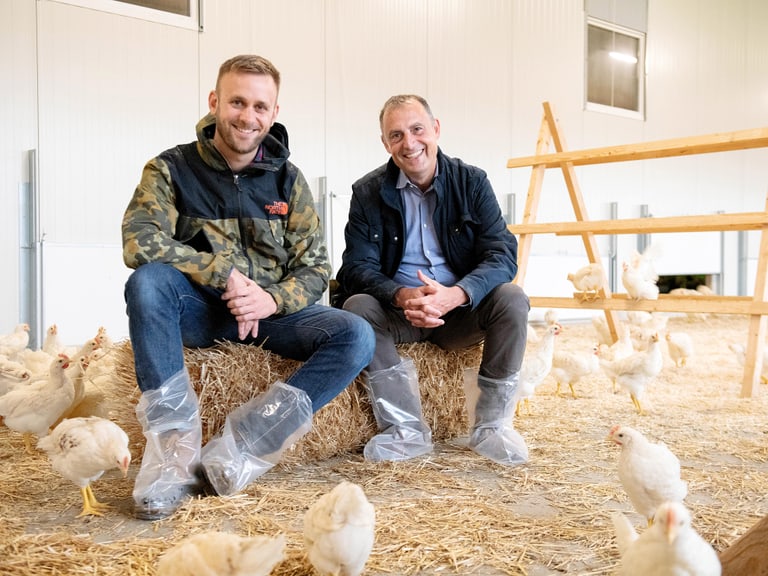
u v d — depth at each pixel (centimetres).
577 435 333
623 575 151
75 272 620
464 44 903
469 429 311
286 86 750
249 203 269
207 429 258
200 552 146
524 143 975
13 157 590
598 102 1070
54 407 286
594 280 548
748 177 1302
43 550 184
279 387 251
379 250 327
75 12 614
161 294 230
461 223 318
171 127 673
